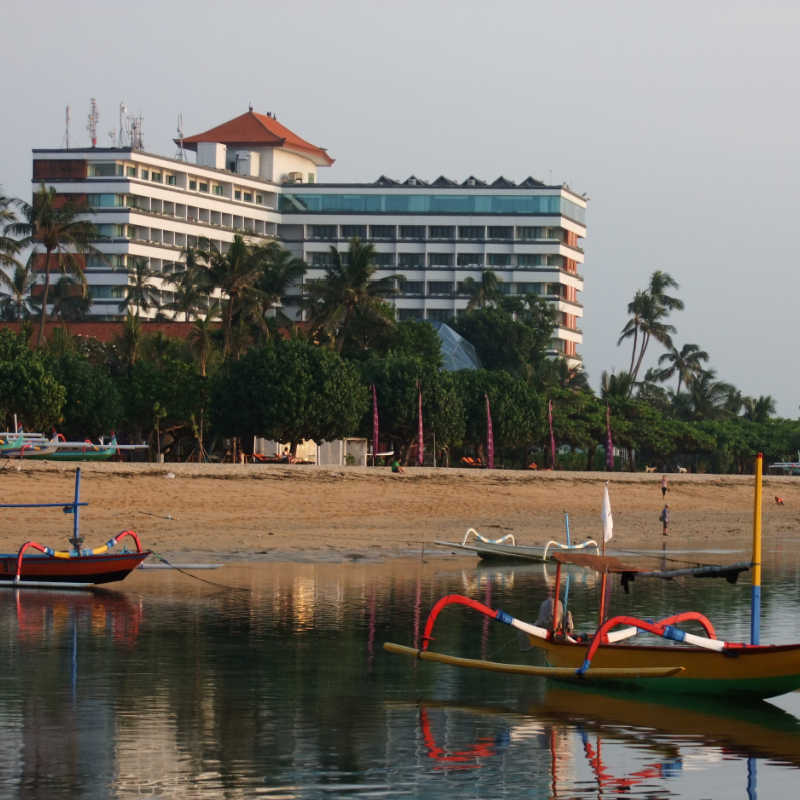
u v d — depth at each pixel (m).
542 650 41.53
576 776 27.23
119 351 134.75
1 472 85.19
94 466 88.75
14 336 117.62
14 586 54.59
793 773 27.72
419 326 160.75
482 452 152.12
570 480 121.44
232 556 67.38
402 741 29.75
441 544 73.62
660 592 57.66
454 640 43.28
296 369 119.00
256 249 141.62
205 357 133.12
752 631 35.06
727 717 32.75
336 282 144.12
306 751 28.66
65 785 25.58
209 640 42.31
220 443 140.62
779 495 135.00
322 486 98.19
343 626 45.56
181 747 28.67
